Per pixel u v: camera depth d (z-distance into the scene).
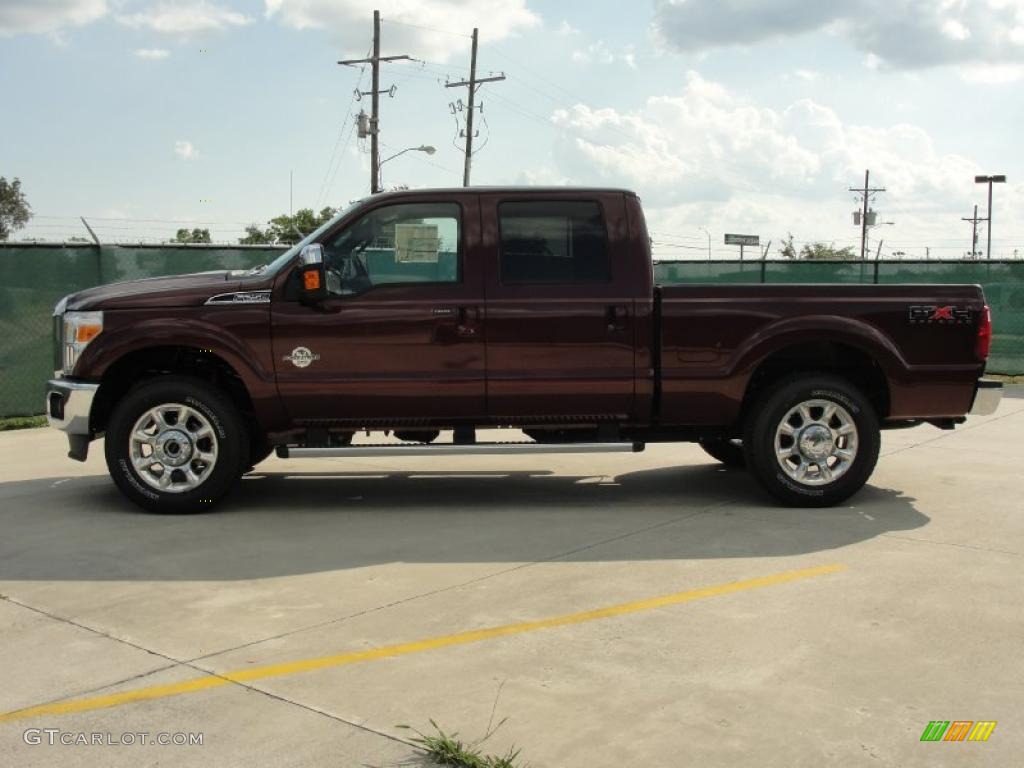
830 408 6.78
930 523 6.41
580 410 6.78
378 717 3.58
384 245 6.73
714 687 3.82
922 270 16.22
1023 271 15.59
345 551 5.81
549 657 4.13
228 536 6.18
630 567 5.44
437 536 6.16
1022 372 15.78
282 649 4.24
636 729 3.47
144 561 5.61
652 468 8.58
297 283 6.63
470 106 40.19
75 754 3.32
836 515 6.66
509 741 3.38
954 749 3.32
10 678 3.96
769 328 6.72
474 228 6.70
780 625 4.48
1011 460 8.73
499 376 6.67
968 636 4.34
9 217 63.69
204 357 7.04
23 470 8.48
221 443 6.70
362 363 6.65
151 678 3.94
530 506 7.04
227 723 3.54
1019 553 5.67
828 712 3.60
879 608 4.71
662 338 6.70
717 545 5.89
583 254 6.75
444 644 4.28
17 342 11.30
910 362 6.83
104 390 6.72
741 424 7.03
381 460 9.02
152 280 6.91
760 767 3.21
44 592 5.05
